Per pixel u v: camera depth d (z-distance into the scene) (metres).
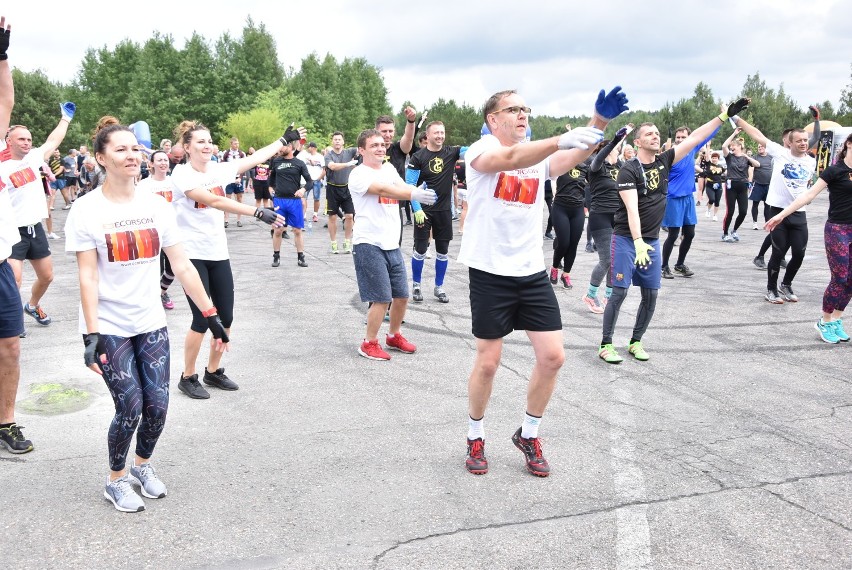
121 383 3.38
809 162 8.05
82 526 3.30
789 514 3.43
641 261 5.56
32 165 6.70
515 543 3.16
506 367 5.89
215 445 4.28
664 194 5.89
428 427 4.57
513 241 3.71
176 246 3.64
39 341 6.65
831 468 3.97
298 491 3.67
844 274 6.43
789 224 8.11
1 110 4.12
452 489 3.70
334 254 12.59
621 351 6.35
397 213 6.06
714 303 8.34
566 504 3.53
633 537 3.21
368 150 5.83
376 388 5.36
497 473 3.90
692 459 4.08
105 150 3.36
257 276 10.33
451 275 10.44
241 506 3.50
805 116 78.38
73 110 7.13
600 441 4.35
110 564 2.98
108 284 3.39
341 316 7.74
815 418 4.75
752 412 4.87
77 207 3.33
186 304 8.28
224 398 5.14
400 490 3.68
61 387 5.30
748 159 13.61
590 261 11.55
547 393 3.82
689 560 3.02
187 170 4.91
